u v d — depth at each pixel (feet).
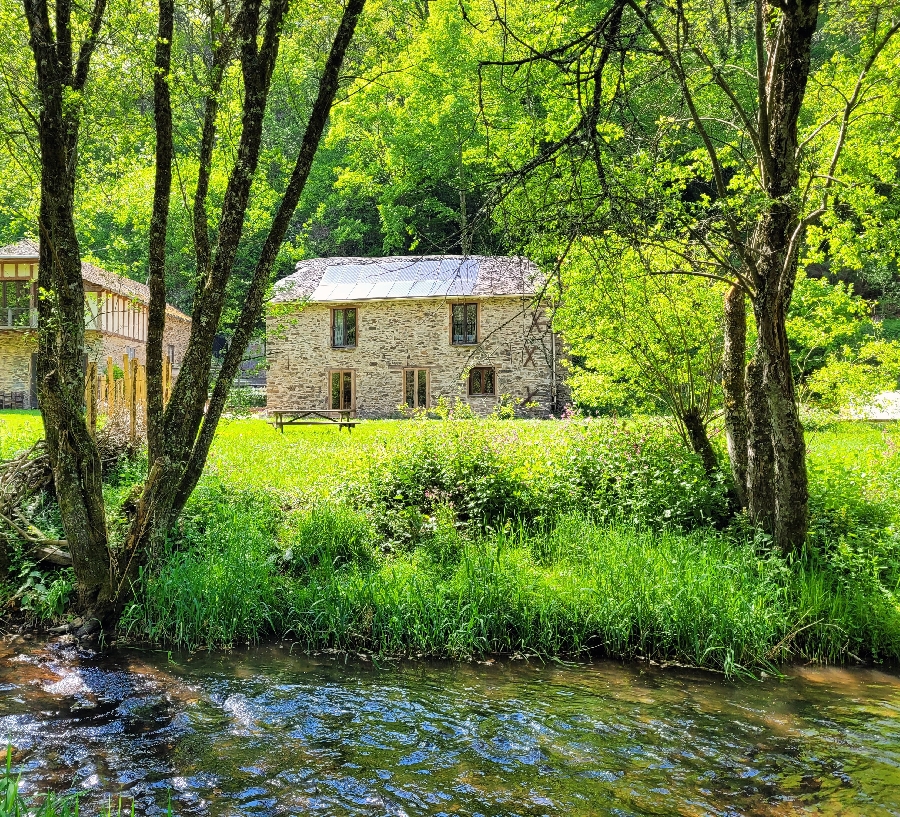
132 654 18.44
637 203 12.50
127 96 21.44
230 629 19.69
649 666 18.34
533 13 26.55
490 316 92.84
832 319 32.07
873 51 21.76
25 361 101.65
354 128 88.63
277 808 11.17
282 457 39.58
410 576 21.50
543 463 30.19
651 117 20.11
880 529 23.94
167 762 12.66
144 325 119.44
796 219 21.26
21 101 19.61
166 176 22.76
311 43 23.11
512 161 19.97
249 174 21.26
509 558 22.68
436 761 12.91
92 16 20.76
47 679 16.53
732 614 19.11
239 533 24.36
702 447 28.84
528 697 16.07
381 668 17.89
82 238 29.89
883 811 11.39
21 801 10.40
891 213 20.57
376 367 96.78
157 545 21.02
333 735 13.94
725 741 13.92
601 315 27.40
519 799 11.62
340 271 102.63
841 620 19.25
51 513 25.00
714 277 21.66
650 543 23.65
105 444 32.22
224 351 29.19
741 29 22.52
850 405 33.04
